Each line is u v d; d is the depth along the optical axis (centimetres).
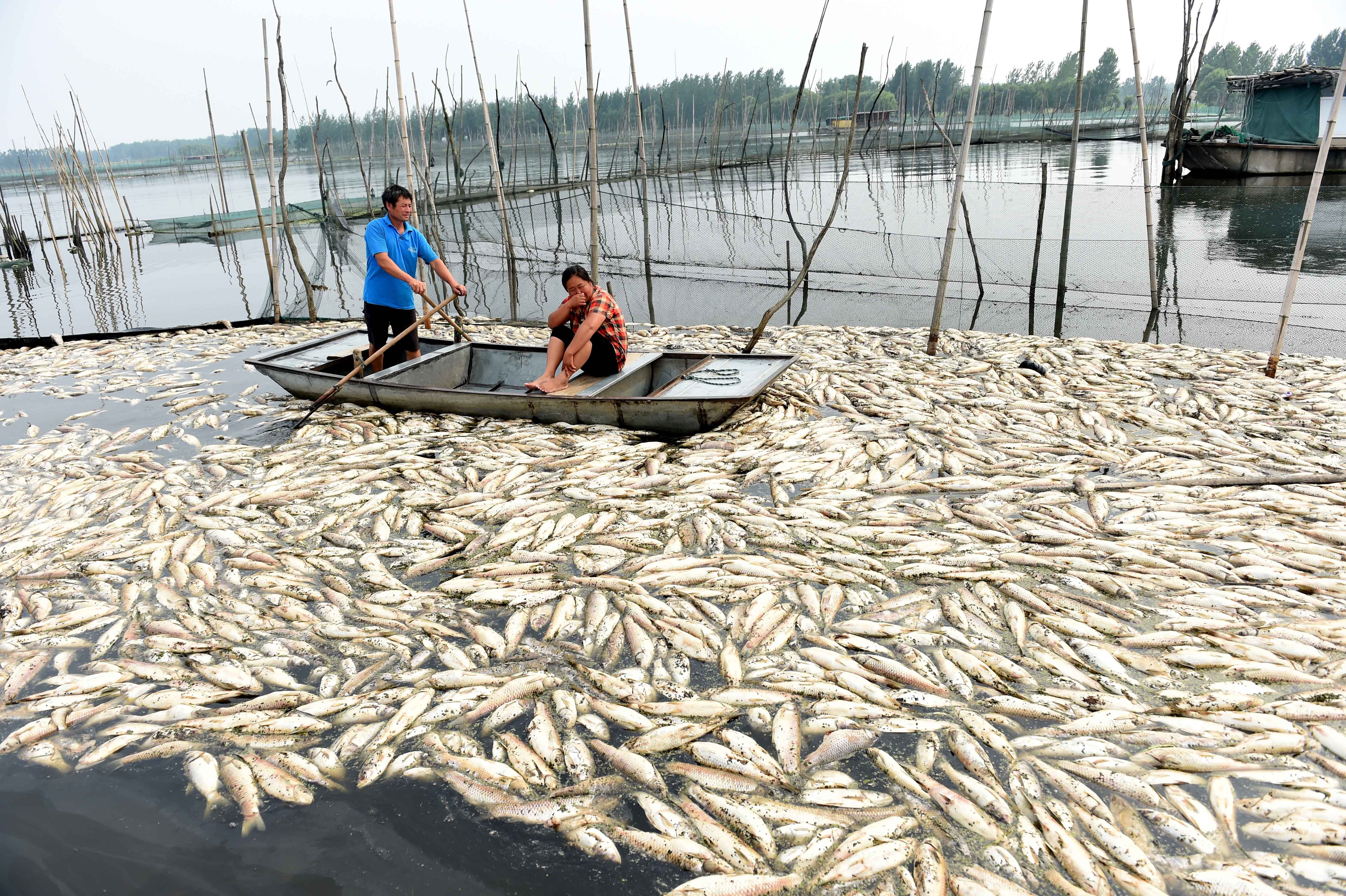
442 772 270
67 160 2419
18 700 317
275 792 265
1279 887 212
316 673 326
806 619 350
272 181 1106
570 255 1609
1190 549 392
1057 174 3147
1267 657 308
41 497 520
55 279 1720
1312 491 448
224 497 496
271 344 969
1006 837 233
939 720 284
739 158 4297
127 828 253
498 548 427
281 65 1098
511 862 236
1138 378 697
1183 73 2247
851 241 1548
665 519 448
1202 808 240
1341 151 2283
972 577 374
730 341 905
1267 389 650
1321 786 244
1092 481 476
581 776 266
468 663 327
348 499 490
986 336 882
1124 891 214
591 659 328
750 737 279
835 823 242
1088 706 287
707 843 237
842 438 563
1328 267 1169
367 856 240
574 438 575
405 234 693
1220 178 2323
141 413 701
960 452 536
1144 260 1266
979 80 723
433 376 680
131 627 363
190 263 1831
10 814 260
